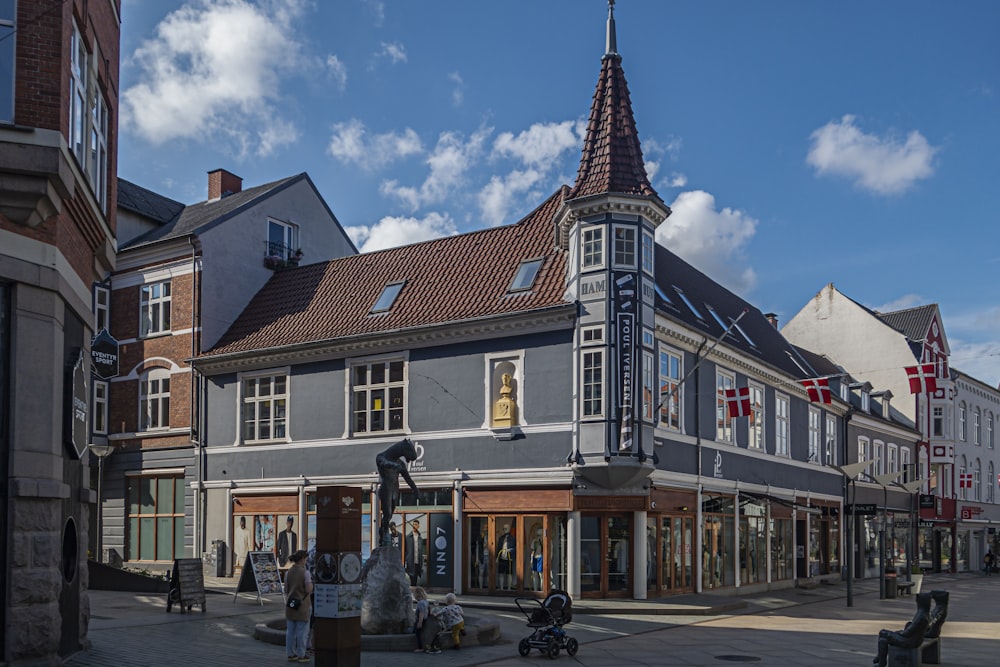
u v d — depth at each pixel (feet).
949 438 168.76
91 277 46.50
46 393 37.58
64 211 39.37
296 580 44.29
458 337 82.94
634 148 79.56
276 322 98.58
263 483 93.20
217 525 95.91
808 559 115.03
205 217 108.17
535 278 82.84
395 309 89.71
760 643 57.16
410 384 85.71
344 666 39.40
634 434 74.23
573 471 75.31
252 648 47.88
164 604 66.28
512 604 72.43
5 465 35.73
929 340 175.52
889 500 148.56
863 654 53.06
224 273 101.86
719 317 103.40
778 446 108.06
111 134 49.24
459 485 80.94
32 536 36.14
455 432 82.17
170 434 100.22
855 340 169.99
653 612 72.90
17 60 36.42
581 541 76.18
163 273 102.12
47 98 36.68
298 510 90.43
